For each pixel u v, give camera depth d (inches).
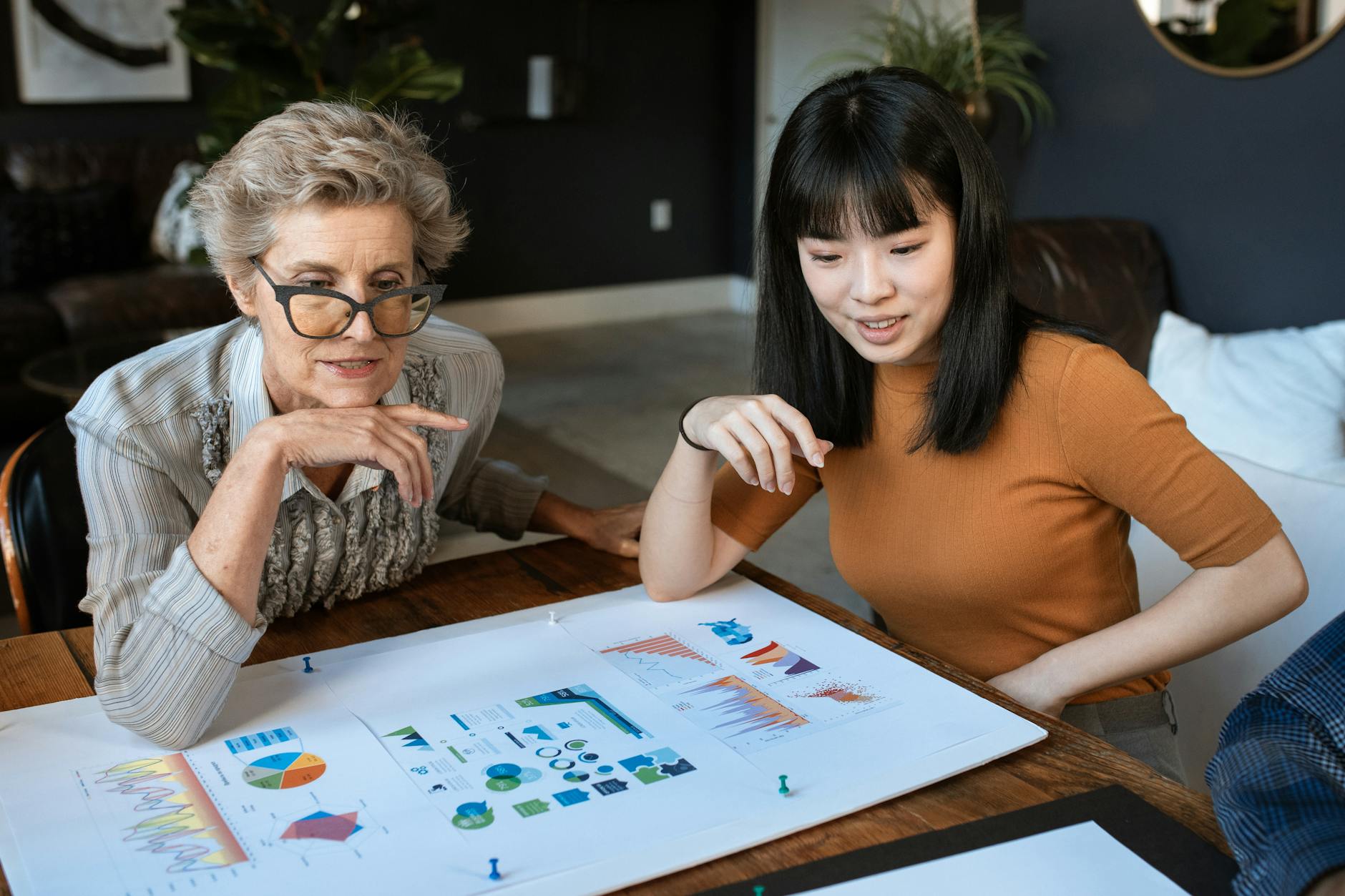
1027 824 28.8
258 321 40.4
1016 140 148.0
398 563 45.0
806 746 32.6
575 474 155.9
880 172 37.2
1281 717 29.3
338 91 140.5
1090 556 43.6
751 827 28.6
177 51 213.0
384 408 37.4
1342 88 111.9
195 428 42.1
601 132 250.5
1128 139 134.6
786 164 39.4
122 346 150.3
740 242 267.4
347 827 28.7
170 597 33.9
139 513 40.4
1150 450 39.8
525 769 31.4
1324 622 47.9
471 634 40.9
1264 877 24.9
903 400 43.9
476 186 238.8
